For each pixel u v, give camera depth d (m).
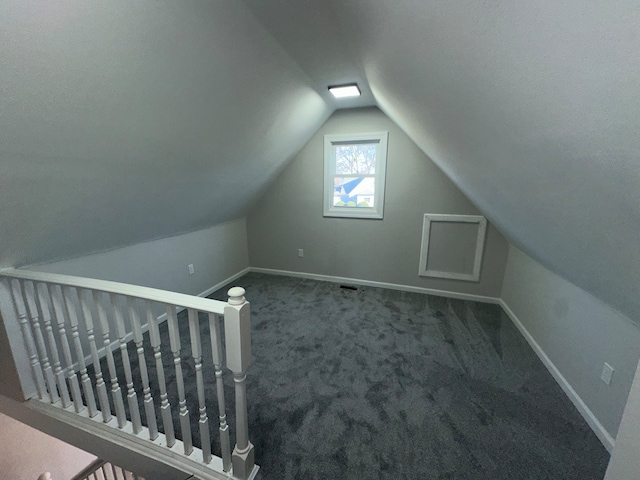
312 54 1.79
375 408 1.66
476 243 3.14
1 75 0.89
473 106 0.98
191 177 2.15
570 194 0.91
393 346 2.31
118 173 1.59
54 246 1.74
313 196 3.69
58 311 1.46
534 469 1.31
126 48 1.08
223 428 1.21
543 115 0.70
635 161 0.56
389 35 1.01
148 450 1.37
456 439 1.46
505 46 0.61
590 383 1.57
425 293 3.44
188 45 1.26
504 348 2.29
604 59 0.44
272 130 2.49
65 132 1.18
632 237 0.79
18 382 1.64
